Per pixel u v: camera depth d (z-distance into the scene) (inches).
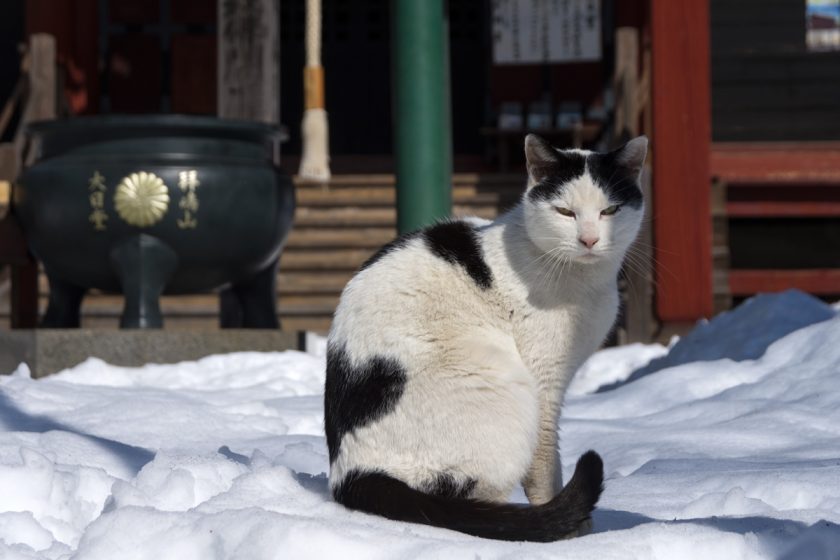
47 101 447.8
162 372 318.7
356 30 637.9
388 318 148.6
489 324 155.5
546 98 569.3
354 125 637.3
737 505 147.9
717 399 246.4
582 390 343.0
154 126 338.6
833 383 234.5
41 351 322.7
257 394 278.5
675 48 452.8
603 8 571.8
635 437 215.8
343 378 148.5
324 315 475.8
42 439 183.6
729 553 123.4
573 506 130.8
